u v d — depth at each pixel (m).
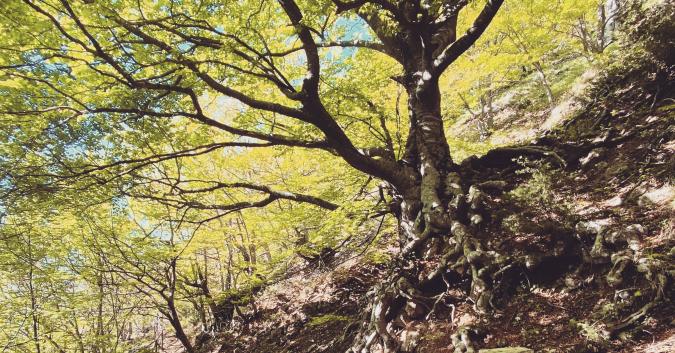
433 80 8.86
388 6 7.47
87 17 6.24
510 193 6.83
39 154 7.90
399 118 11.21
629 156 7.23
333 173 11.94
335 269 13.15
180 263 13.48
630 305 4.50
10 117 7.39
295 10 7.32
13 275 12.43
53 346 12.71
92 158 8.61
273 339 11.91
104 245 10.80
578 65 19.56
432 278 6.95
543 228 5.98
